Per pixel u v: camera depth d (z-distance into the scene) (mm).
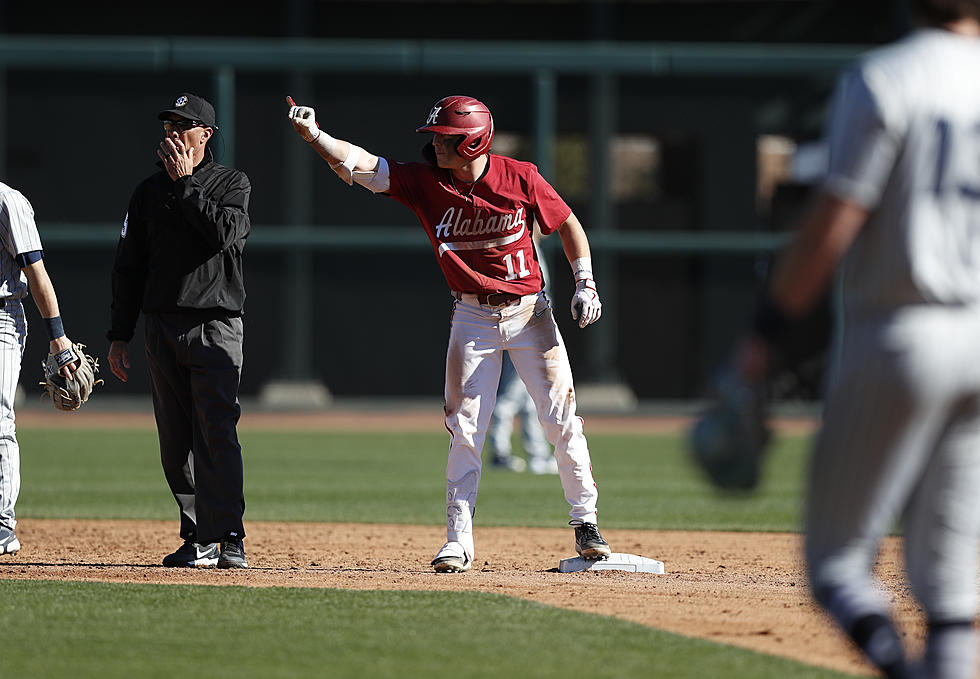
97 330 103562
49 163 103938
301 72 104312
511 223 22594
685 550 28734
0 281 23828
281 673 15008
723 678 14844
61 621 18125
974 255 11125
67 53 100688
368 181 22438
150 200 23328
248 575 22812
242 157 104625
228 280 23281
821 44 105250
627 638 17156
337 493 42125
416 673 15031
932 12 11453
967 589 11781
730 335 106500
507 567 25281
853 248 11461
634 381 107062
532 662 15656
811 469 11711
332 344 107062
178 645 16547
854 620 11297
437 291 107438
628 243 104438
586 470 24156
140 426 80375
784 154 106812
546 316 23375
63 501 38562
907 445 11242
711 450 11672
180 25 105375
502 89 105750
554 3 105125
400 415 96750
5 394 24719
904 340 10977
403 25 105500
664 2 105062
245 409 99938
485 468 53375
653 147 110875
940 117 10945
